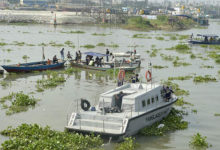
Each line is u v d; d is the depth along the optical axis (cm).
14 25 17288
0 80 4528
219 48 9681
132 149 2230
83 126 2398
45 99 3516
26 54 6962
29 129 2403
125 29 17850
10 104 3288
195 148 2342
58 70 5491
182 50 8806
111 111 2500
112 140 2270
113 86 4275
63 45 8706
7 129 2497
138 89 2878
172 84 4441
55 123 2733
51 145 2073
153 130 2562
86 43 9450
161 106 2775
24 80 4572
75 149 2127
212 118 3053
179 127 2738
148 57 7188
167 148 2314
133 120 2391
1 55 6725
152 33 15238
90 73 5259
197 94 3997
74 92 3875
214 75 5322
